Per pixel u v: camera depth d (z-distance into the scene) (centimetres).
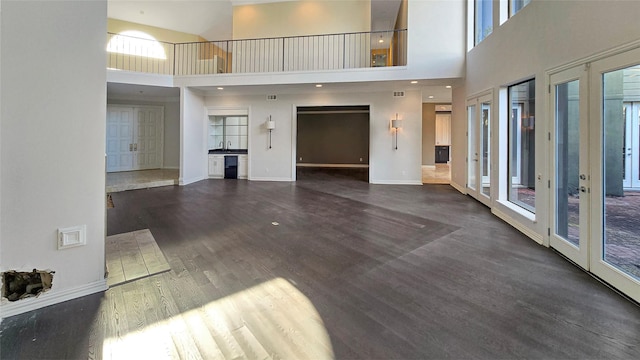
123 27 894
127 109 936
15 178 189
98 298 217
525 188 468
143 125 962
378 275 261
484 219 450
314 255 307
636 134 255
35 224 197
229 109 884
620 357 161
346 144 1352
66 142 207
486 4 556
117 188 680
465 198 615
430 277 257
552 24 320
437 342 173
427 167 1191
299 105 860
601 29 248
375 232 387
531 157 459
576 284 243
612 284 234
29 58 191
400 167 820
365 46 834
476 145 578
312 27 853
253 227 407
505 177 469
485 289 236
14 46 185
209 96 883
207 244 338
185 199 596
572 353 164
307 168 1275
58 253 206
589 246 263
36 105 194
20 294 194
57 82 202
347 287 239
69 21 205
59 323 187
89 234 220
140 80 718
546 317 197
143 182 724
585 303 214
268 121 868
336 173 1093
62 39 203
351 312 204
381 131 823
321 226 414
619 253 254
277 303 215
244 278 255
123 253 308
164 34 950
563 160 314
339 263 287
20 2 186
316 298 222
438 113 1320
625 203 260
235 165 903
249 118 881
